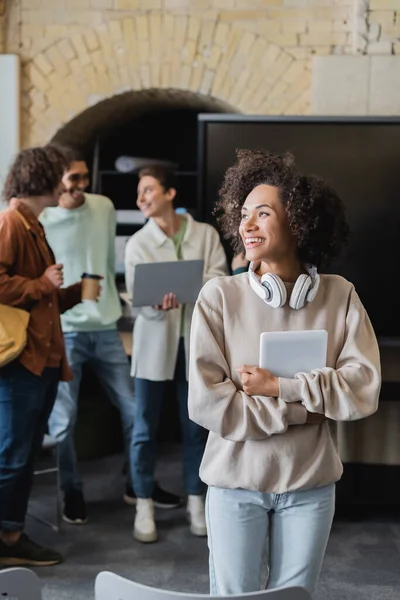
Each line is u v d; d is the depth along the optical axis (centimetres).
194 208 711
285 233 252
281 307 252
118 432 627
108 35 600
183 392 454
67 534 459
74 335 483
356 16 555
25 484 412
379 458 485
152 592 200
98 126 670
